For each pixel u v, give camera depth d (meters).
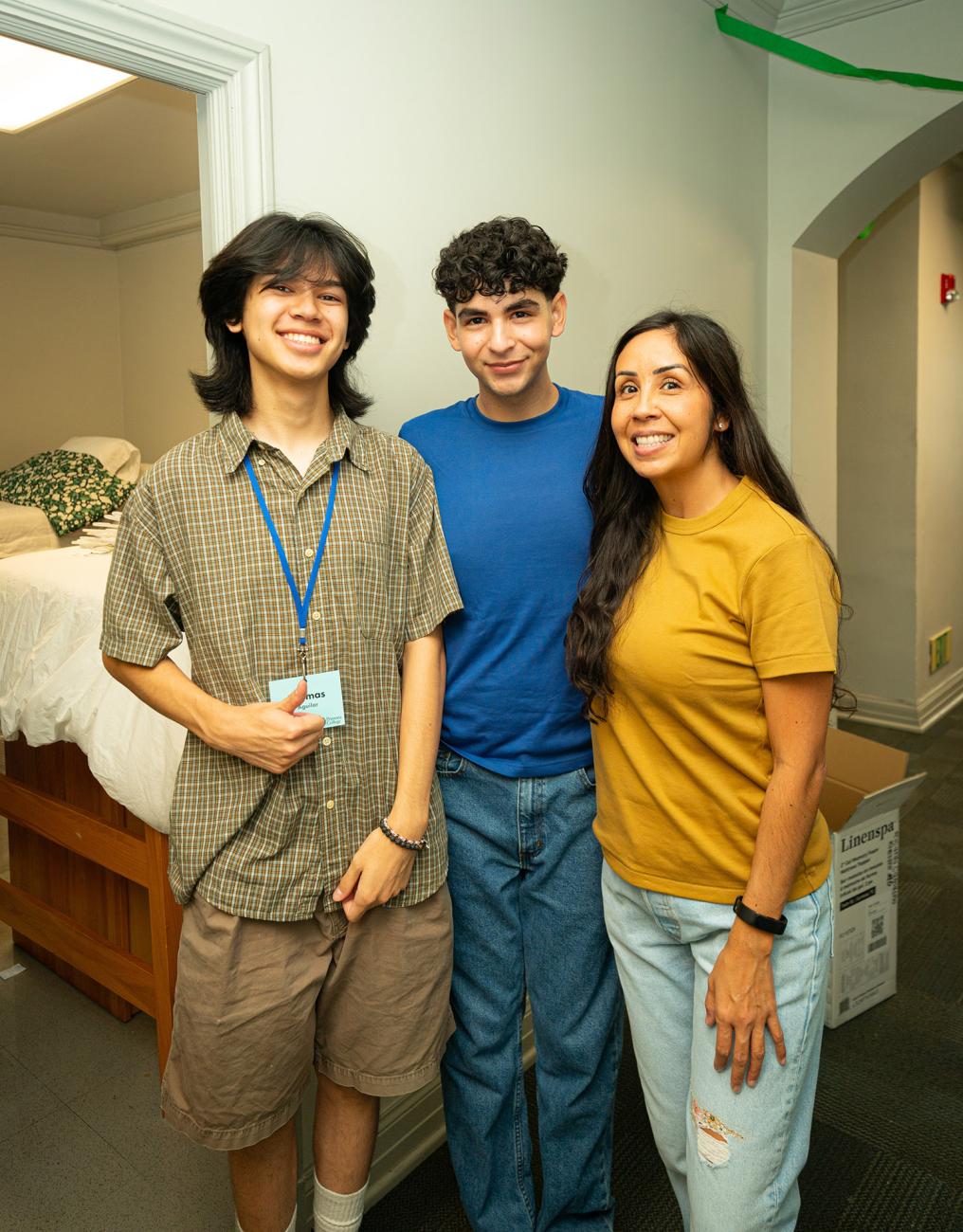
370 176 1.72
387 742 1.26
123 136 3.33
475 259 1.26
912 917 2.79
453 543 1.38
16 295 4.70
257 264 1.14
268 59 1.51
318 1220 1.42
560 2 2.14
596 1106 1.53
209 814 1.20
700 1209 1.21
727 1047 1.16
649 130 2.48
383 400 1.78
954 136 2.90
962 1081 2.07
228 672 1.17
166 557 1.17
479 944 1.48
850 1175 1.80
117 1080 2.12
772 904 1.11
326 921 1.25
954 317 4.55
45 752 2.26
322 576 1.20
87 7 1.28
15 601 2.22
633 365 1.15
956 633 4.91
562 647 1.39
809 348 3.25
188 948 1.23
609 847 1.33
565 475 1.38
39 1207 1.76
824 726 1.11
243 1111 1.24
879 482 4.43
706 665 1.13
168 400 4.91
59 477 3.47
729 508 1.15
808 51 2.67
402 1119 1.88
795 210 3.07
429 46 1.82
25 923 2.42
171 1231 1.70
